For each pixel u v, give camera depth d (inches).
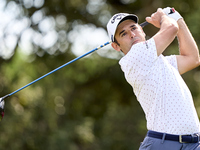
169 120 386.6
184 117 384.5
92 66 1376.7
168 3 1242.6
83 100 1509.6
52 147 1251.2
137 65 401.1
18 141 1182.3
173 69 405.1
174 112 386.3
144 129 1316.4
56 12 1301.7
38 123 1264.8
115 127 1400.1
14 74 1230.9
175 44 1206.3
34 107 1253.1
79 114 1487.5
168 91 390.3
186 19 1182.3
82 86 1488.7
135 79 405.4
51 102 1330.0
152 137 395.5
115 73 1400.1
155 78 395.9
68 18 1317.7
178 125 383.6
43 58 1320.1
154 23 430.0
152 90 395.9
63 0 1279.5
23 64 1273.4
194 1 1242.0
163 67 398.9
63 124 1418.6
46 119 1275.8
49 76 1328.7
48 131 1278.3
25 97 1227.9
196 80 1268.5
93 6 1341.0
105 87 1482.5
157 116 393.4
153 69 398.0
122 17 423.2
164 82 393.7
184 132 382.9
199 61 434.3
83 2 1306.6
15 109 1197.1
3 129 1159.0
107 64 1378.0
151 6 1263.5
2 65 1227.2
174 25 404.8
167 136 386.3
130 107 1430.9
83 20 1334.9
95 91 1504.7
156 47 399.5
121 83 1457.9
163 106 390.0
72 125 1391.5
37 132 1234.0
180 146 382.6
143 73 398.9
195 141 383.6
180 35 435.2
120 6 1381.6
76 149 1315.2
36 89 1280.8
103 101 1523.1
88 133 1386.6
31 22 1278.3
